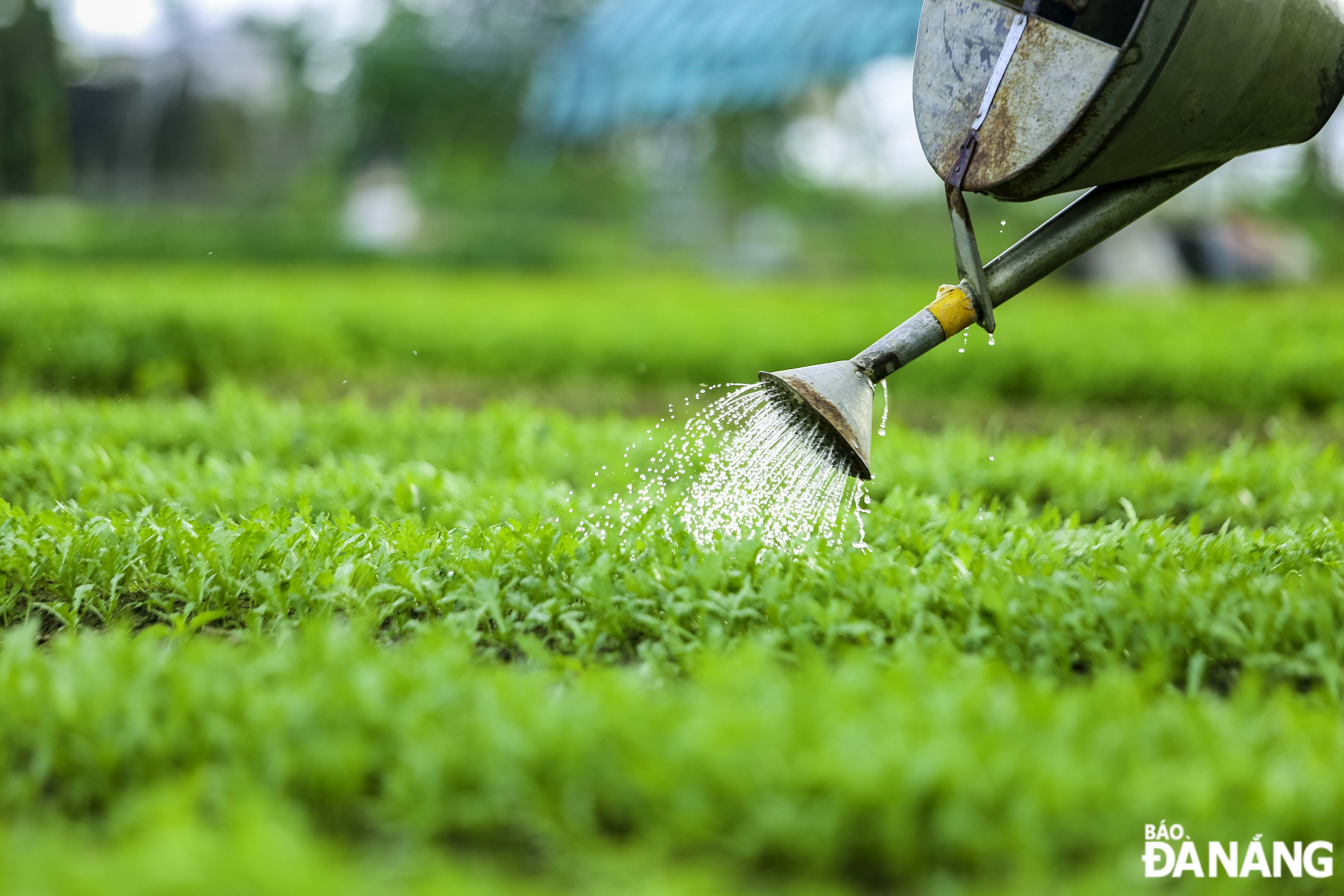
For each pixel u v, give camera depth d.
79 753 2.11
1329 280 11.37
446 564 2.43
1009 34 2.37
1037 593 2.34
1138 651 2.28
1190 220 11.19
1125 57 2.32
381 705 2.12
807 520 2.51
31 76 11.93
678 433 3.09
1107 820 2.04
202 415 3.18
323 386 4.60
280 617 2.36
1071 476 2.90
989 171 2.39
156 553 2.46
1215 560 2.46
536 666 2.29
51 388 4.12
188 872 1.97
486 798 2.07
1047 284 10.79
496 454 2.98
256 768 2.09
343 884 1.98
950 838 2.03
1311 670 2.24
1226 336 4.96
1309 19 2.36
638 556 2.45
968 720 2.11
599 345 4.99
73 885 1.97
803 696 2.13
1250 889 2.04
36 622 2.26
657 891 1.98
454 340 5.20
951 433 3.17
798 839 2.03
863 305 7.50
